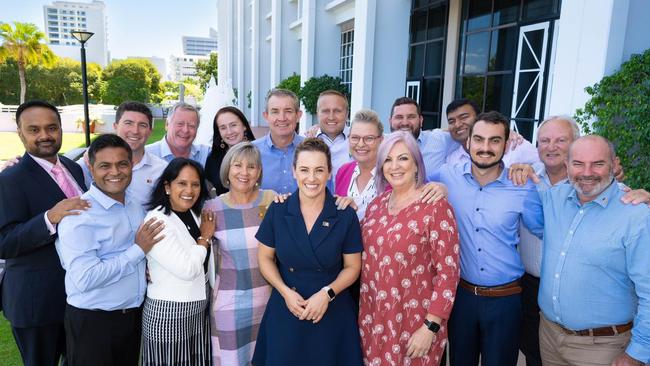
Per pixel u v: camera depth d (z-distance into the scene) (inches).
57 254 98.9
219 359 102.6
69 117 1045.2
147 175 127.1
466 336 100.4
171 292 95.0
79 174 113.0
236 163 100.9
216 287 103.5
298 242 90.7
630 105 157.9
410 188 91.1
